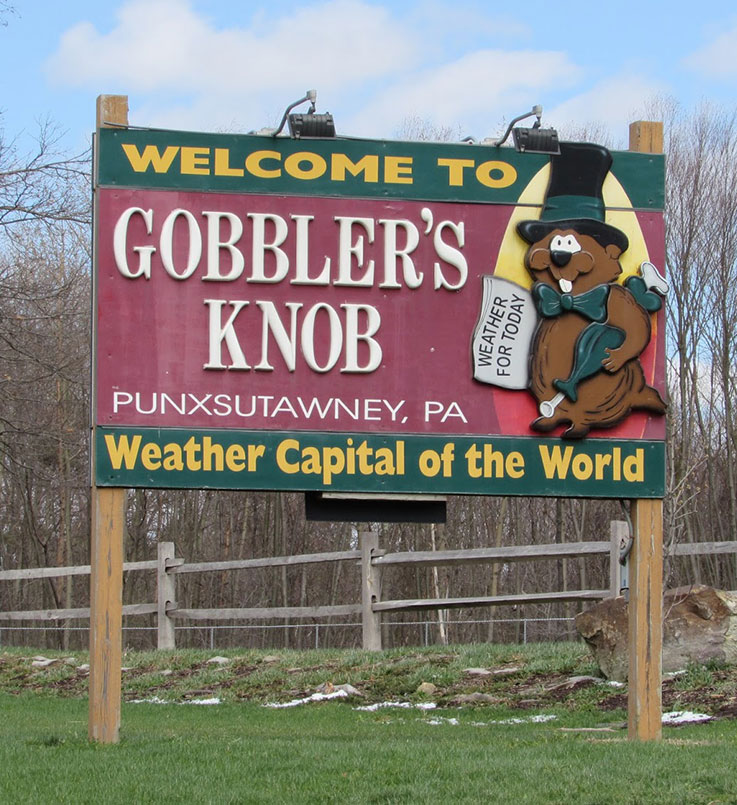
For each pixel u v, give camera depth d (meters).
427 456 10.34
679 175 35.81
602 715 12.14
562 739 10.41
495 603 16.34
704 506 34.69
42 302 21.92
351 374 10.33
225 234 10.29
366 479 10.27
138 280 10.17
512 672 14.51
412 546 35.97
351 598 37.84
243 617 18.39
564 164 10.60
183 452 10.12
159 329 10.16
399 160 10.48
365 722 12.54
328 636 37.44
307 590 38.00
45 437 24.62
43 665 18.02
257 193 10.34
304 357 10.29
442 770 8.62
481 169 10.54
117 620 10.14
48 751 9.68
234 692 15.27
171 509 38.81
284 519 36.38
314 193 10.38
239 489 10.16
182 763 9.09
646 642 10.39
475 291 10.46
